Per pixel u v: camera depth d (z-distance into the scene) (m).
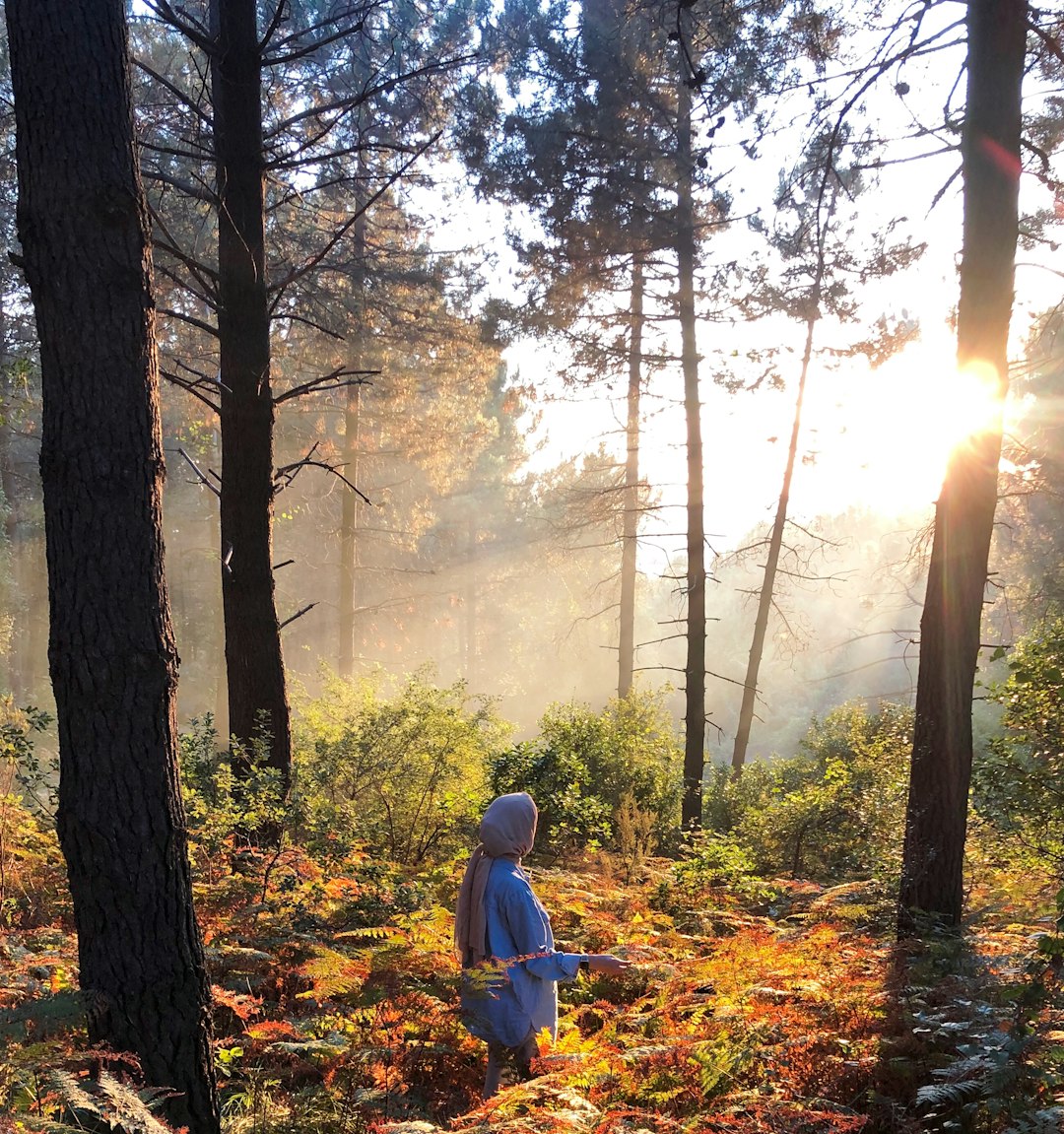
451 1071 4.20
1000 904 5.95
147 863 3.11
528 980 4.02
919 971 4.59
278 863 6.10
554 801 11.00
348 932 5.20
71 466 3.09
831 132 6.68
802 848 10.71
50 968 4.23
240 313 7.41
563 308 16.69
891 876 6.74
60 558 3.10
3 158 11.80
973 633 5.79
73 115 3.10
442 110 14.59
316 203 20.39
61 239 3.10
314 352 23.81
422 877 7.24
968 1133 3.49
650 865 9.05
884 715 14.60
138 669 3.11
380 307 22.64
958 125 6.04
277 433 25.69
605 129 14.45
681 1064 3.74
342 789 9.66
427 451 27.25
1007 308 5.79
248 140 7.35
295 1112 3.46
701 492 15.99
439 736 10.28
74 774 3.09
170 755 3.21
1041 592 17.53
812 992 4.40
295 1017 4.40
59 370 3.12
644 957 5.25
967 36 5.87
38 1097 2.70
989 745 7.80
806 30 7.51
